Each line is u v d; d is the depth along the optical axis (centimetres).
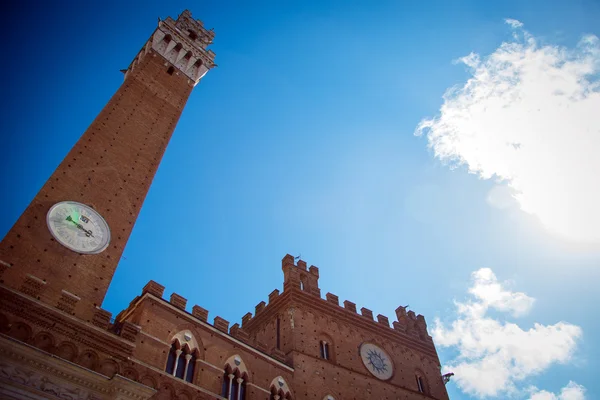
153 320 4138
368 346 6109
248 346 4788
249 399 4419
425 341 6950
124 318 4356
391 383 5850
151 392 3466
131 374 3625
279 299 6100
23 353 3025
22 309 3238
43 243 3669
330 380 5278
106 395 3281
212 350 4434
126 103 5453
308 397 4928
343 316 6228
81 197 4191
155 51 6612
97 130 4844
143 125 5381
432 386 6316
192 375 4156
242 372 4566
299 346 5381
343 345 5841
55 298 3491
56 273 3609
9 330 3100
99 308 3709
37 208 3812
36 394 2962
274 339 5719
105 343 3581
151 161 5091
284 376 4925
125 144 4984
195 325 4453
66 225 3909
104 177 4506
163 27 7012
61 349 3297
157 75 6291
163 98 6003
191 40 7300
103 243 4081
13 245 3484
